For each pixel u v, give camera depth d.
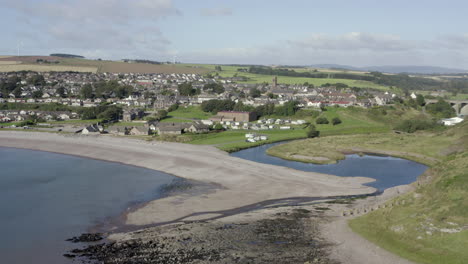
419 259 58.84
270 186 102.25
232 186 102.50
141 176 112.69
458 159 110.62
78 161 132.12
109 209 83.88
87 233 70.62
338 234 68.56
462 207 71.19
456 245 60.66
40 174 113.56
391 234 67.25
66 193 95.19
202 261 58.50
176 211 82.88
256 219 76.62
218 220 76.38
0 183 103.31
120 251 62.44
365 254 61.03
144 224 75.31
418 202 79.56
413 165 132.00
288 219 76.44
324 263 58.06
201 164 125.06
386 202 84.12
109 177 111.19
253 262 58.25
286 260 58.97
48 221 76.44
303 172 116.88
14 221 76.25
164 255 60.62
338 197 93.94
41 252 62.62
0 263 59.00
